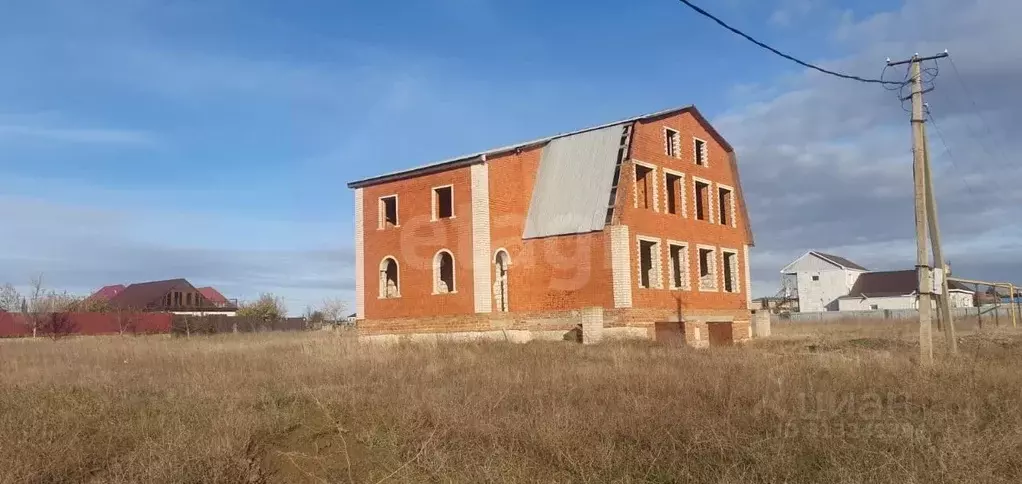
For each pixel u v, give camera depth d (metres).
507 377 13.23
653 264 27.28
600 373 13.62
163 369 18.39
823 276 77.62
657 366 14.52
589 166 27.05
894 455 7.22
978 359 15.70
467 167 27.28
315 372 15.56
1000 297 51.88
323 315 68.94
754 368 13.73
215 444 8.02
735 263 32.47
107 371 17.77
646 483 7.07
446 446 8.27
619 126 27.03
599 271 25.42
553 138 28.80
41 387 13.84
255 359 19.78
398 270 29.31
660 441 8.09
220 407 10.62
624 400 10.23
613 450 7.84
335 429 9.44
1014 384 11.52
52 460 7.70
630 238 25.59
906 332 34.12
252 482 7.40
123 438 9.20
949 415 9.05
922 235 16.67
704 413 9.38
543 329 26.45
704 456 7.64
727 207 32.84
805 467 7.20
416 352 19.75
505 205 27.50
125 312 57.75
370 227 30.52
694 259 29.45
